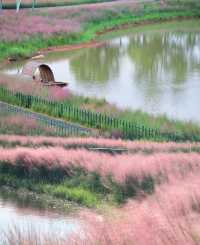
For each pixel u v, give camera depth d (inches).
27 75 4485.7
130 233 1033.5
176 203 1270.9
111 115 3238.2
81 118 3245.6
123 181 1921.8
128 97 4306.1
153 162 1966.0
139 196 1766.7
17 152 2285.9
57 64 5743.1
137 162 1990.7
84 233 1114.1
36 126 3073.3
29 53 6245.1
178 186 1523.1
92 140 2586.1
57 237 1146.7
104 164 2087.8
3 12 7731.3
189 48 6530.5
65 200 1993.1
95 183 2032.5
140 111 3489.2
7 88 3897.6
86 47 6722.4
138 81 4894.2
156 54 6200.8
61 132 2965.1
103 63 5767.7
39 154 2240.4
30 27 6855.3
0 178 2231.8
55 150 2285.9
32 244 1127.6
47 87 4005.9
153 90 4542.3
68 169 2154.3
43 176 2186.3
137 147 2367.1
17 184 2176.4
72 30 7047.2
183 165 1907.0
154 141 2647.6
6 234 1221.1
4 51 6112.2
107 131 2977.4
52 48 6584.6
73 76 5128.0
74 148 2412.6
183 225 1035.9
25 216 1825.8
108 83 4822.8
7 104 3695.9
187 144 2456.9
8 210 1904.5
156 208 1209.4
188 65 5595.5
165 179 1818.4
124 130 2906.0
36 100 3595.0
